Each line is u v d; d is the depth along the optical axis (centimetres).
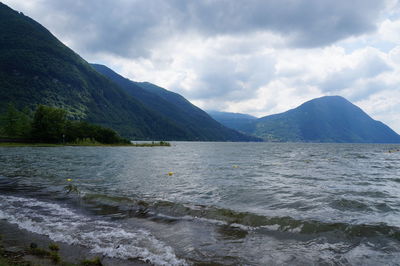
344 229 900
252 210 1148
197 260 693
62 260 680
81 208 1193
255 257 712
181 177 2202
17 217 1059
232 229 925
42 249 733
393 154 6912
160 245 786
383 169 2991
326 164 3669
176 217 1056
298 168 3059
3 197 1398
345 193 1530
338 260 691
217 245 789
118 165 3198
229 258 705
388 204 1253
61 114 11131
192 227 947
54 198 1373
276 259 700
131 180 1997
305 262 682
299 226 936
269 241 821
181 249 759
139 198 1364
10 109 10250
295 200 1341
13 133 10188
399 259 693
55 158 4059
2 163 3072
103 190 1577
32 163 3156
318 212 1114
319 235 862
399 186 1803
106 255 718
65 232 892
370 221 984
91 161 3684
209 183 1881
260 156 5725
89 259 688
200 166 3241
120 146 11806
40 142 10325
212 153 7088
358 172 2658
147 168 2905
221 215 1059
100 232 893
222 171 2691
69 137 11331
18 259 681
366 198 1389
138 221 1013
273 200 1345
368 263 674
